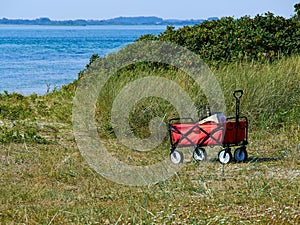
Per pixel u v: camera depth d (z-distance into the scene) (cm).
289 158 1073
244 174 1009
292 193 921
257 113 1259
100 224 859
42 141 1195
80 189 977
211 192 938
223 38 1561
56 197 945
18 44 7000
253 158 1080
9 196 942
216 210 882
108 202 930
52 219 864
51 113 1391
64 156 1116
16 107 1435
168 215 867
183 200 918
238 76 1324
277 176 995
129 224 853
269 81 1308
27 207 911
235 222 847
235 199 911
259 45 1549
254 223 841
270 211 870
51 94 1608
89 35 12400
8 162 1078
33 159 1096
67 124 1322
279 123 1242
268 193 925
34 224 864
